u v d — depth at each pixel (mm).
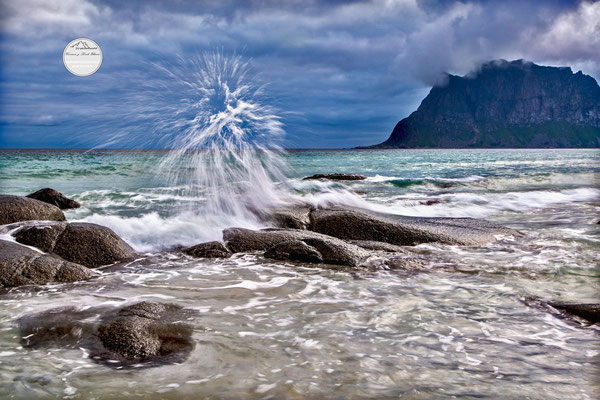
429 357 3025
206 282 4902
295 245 6027
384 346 3205
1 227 6137
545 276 5008
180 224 7648
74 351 3125
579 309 3824
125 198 11156
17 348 3172
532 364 2924
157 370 2838
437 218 8094
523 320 3729
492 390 2582
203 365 2902
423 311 3947
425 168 28562
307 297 4379
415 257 5914
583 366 2895
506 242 6852
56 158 35844
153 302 4031
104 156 37156
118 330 3342
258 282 4906
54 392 2566
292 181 15383
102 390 2586
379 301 4234
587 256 5914
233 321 3697
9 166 23609
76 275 4930
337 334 3428
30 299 4230
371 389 2590
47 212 7164
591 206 11266
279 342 3271
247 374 2777
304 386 2623
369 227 7098
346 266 5605
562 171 23844
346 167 29656
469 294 4426
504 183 16922
